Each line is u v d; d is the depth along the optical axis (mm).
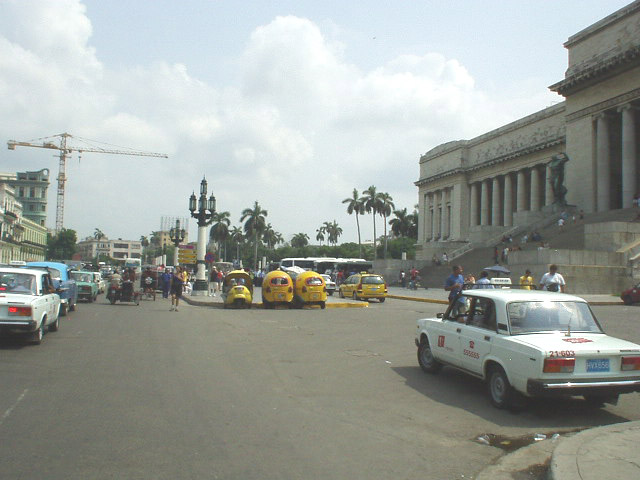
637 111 52719
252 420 6789
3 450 5453
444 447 6062
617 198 56406
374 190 89438
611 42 52406
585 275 33094
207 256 35656
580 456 5324
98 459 5289
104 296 35469
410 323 18703
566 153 57656
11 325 11570
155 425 6449
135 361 10609
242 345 13109
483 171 80500
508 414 7504
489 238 59188
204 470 5086
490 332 8180
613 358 7270
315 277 25688
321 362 11023
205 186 34688
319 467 5273
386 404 7852
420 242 94312
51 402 7371
